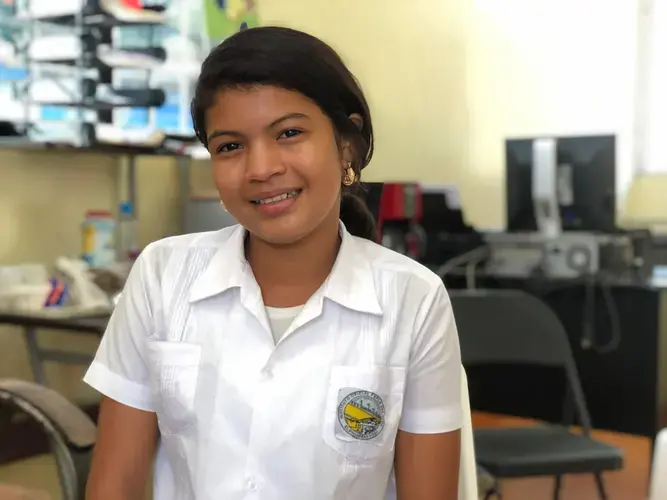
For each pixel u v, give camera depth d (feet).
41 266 7.45
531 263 11.57
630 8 14.14
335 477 2.78
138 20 7.71
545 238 11.47
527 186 11.59
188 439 2.86
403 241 12.02
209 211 9.18
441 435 2.96
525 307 7.30
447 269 12.08
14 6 6.95
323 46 2.78
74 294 6.81
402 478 3.00
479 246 12.05
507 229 11.97
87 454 3.71
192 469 2.84
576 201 11.32
